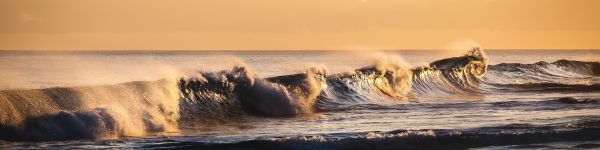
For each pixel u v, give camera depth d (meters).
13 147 26.72
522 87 62.25
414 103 46.50
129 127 31.03
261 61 150.75
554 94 55.59
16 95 30.56
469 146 28.66
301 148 27.16
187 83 38.53
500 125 33.97
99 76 77.38
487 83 65.88
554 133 30.33
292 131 32.56
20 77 72.94
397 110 41.88
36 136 28.48
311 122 36.22
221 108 39.12
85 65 114.81
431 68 60.53
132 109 33.00
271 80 43.97
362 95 48.41
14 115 29.20
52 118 29.25
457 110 41.72
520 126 33.16
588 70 86.12
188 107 37.41
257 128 33.69
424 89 56.75
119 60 153.75
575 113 39.69
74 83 64.62
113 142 28.19
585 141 29.84
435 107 43.53
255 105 40.34
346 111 41.44
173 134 31.00
